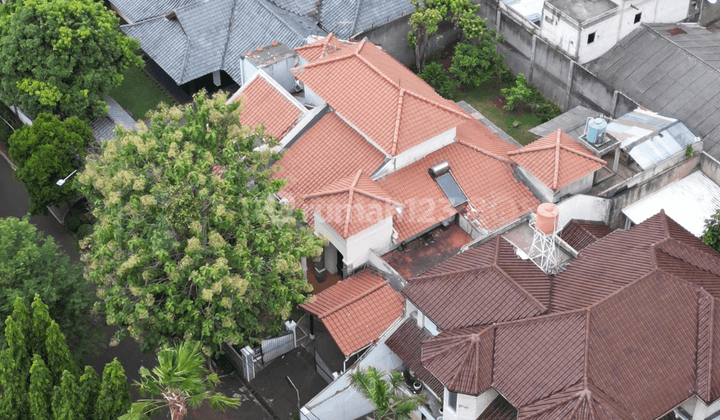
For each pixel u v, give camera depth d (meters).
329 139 62.50
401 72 65.00
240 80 75.19
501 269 49.75
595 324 45.81
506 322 47.22
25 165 62.94
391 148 58.34
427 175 60.66
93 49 69.75
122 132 55.75
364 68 62.66
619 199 61.56
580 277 50.34
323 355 57.19
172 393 44.81
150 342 51.59
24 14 67.69
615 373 44.47
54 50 68.56
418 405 47.12
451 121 60.59
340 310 53.91
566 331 45.91
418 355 51.84
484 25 78.44
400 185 59.94
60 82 68.88
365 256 57.50
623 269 49.56
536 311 47.72
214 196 50.06
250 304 51.12
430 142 60.88
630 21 74.25
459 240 59.81
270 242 51.41
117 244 49.66
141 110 78.75
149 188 52.38
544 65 76.62
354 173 59.84
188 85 80.81
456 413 47.25
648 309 46.91
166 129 54.88
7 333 47.19
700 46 72.69
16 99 69.56
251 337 54.94
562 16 72.56
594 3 73.50
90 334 57.84
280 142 63.22
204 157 52.44
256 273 50.94
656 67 71.94
